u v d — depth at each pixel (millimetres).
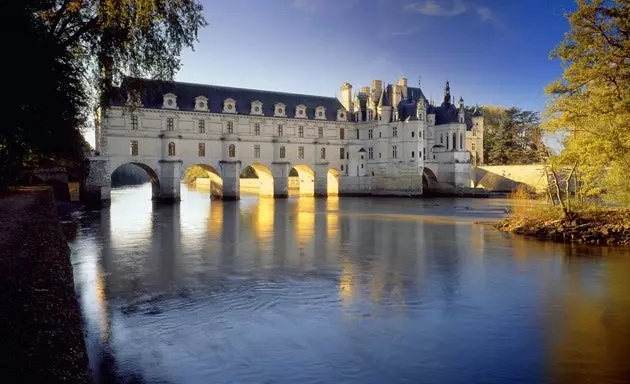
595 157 35969
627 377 13266
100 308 19625
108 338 16094
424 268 27875
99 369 13594
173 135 87188
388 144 111562
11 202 43594
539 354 14891
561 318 18453
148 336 16297
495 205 81562
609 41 33938
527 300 21031
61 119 26328
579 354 14898
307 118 106812
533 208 47969
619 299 21125
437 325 17578
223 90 98938
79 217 58719
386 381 12977
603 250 33688
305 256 31875
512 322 17969
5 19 16859
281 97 107438
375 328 17219
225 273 26484
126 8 21688
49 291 14172
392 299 21094
